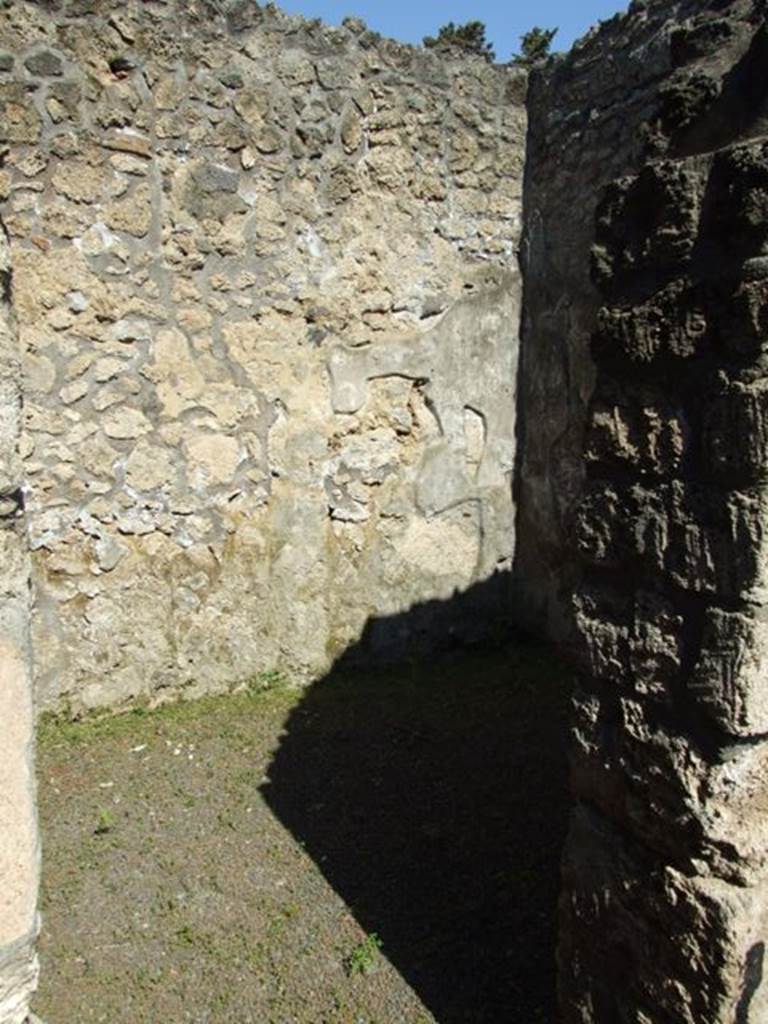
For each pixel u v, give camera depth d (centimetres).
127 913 259
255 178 385
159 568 383
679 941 167
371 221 416
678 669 166
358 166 409
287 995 228
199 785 326
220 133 374
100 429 365
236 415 393
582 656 190
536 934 244
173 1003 226
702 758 162
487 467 467
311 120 394
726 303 153
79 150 347
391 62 412
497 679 427
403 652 449
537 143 448
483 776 330
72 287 353
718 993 161
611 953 186
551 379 446
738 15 171
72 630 367
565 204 429
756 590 152
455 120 434
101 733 362
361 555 433
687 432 163
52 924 254
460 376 452
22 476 169
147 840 292
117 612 376
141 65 354
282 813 307
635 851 179
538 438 459
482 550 471
